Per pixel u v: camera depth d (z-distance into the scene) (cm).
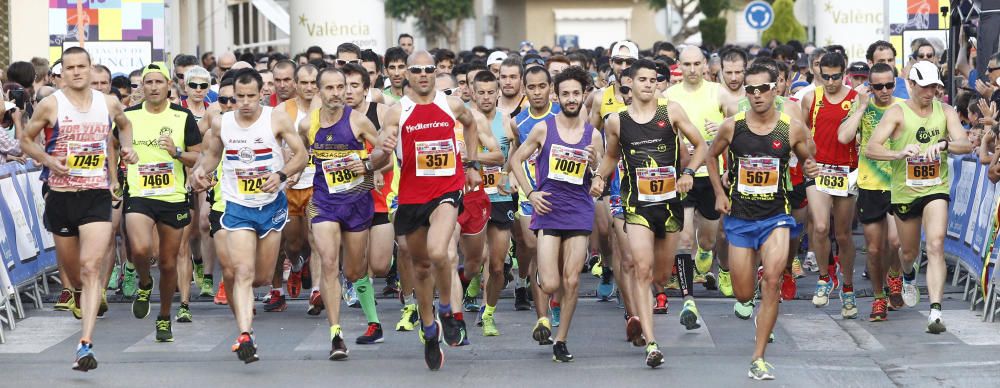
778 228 2455
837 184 3100
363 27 6762
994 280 2998
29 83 4006
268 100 3803
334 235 2641
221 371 2567
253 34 10438
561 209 2555
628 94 3095
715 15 12962
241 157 2614
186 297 3167
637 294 2538
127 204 2898
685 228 2922
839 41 6562
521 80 3228
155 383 2456
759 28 7281
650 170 2533
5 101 3562
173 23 7288
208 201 3347
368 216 2695
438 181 2506
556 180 2545
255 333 3011
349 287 3344
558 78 2553
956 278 3575
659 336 2912
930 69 2903
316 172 2666
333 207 2648
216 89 4219
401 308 3381
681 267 2942
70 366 2636
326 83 2602
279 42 8938
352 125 2636
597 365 2584
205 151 2678
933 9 5288
